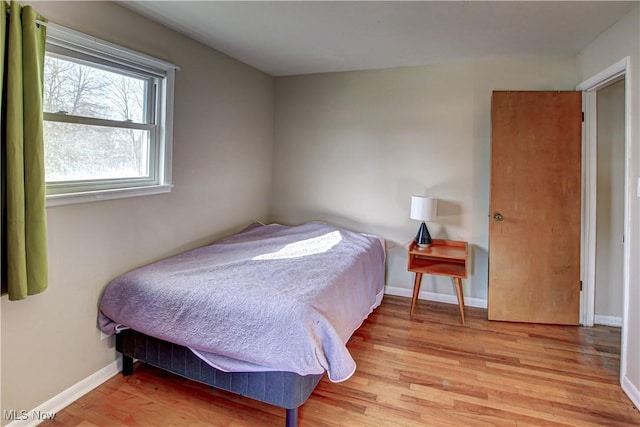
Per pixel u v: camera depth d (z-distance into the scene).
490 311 3.19
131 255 2.39
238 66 3.45
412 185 3.67
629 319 2.15
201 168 3.03
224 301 1.90
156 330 1.99
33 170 1.68
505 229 3.15
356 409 2.00
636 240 2.11
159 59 2.49
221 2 2.20
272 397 1.80
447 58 3.30
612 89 3.02
